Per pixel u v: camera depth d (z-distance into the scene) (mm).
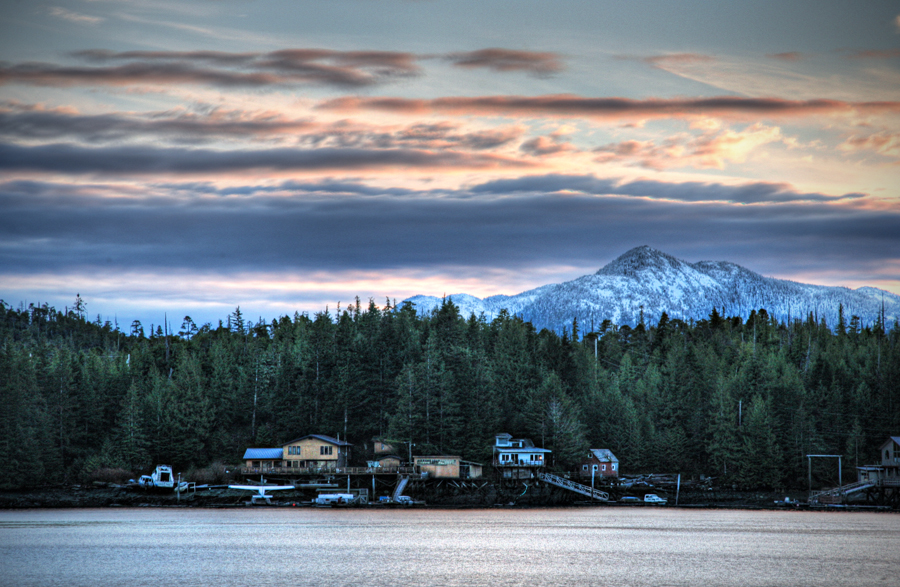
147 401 165500
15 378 152750
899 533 117750
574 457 160125
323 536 112250
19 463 147250
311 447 157125
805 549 102625
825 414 168500
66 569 89125
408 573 87000
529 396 172750
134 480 156250
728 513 142875
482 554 98000
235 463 162500
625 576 86125
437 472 152250
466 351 173375
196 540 108688
